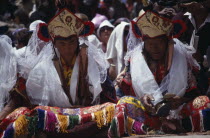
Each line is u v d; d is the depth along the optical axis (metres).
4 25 16.56
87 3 19.95
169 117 10.46
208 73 12.14
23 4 22.47
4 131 9.83
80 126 10.11
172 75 10.87
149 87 10.85
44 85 10.89
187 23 12.50
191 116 10.54
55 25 10.73
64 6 10.86
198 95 11.09
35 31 11.32
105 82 11.27
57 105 11.04
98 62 11.27
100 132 10.29
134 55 11.23
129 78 11.30
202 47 12.70
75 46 10.95
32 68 10.95
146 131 10.27
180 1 12.73
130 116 10.27
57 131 9.98
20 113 10.35
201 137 9.52
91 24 11.02
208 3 12.57
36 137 9.98
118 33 15.34
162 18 10.73
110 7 23.12
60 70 11.06
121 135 9.97
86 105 11.24
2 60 10.96
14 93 10.88
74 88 11.03
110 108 10.25
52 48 11.07
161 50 10.99
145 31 10.88
